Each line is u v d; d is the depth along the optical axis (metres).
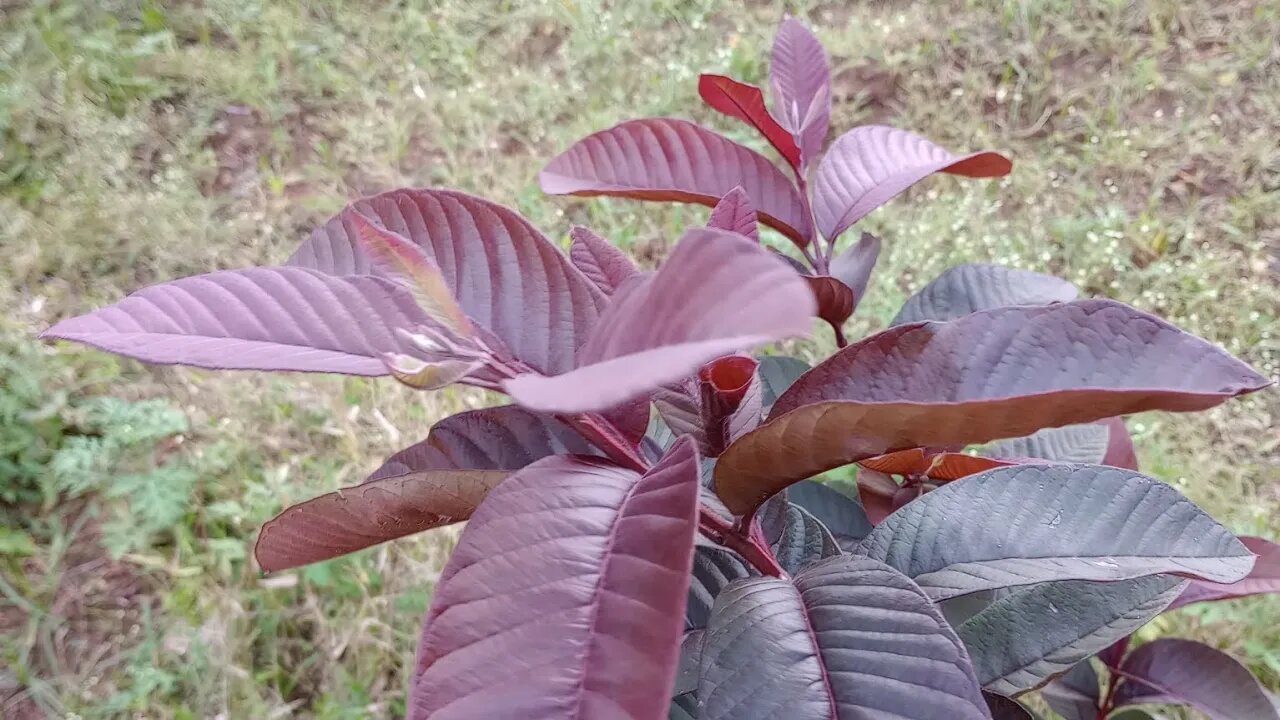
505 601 0.21
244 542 0.83
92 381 0.92
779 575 0.28
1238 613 0.73
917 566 0.30
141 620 0.79
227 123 1.23
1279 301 0.95
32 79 1.21
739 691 0.24
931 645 0.24
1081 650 0.35
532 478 0.23
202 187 1.15
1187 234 0.99
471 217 0.27
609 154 0.40
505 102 1.22
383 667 0.75
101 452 0.85
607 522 0.22
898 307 0.94
